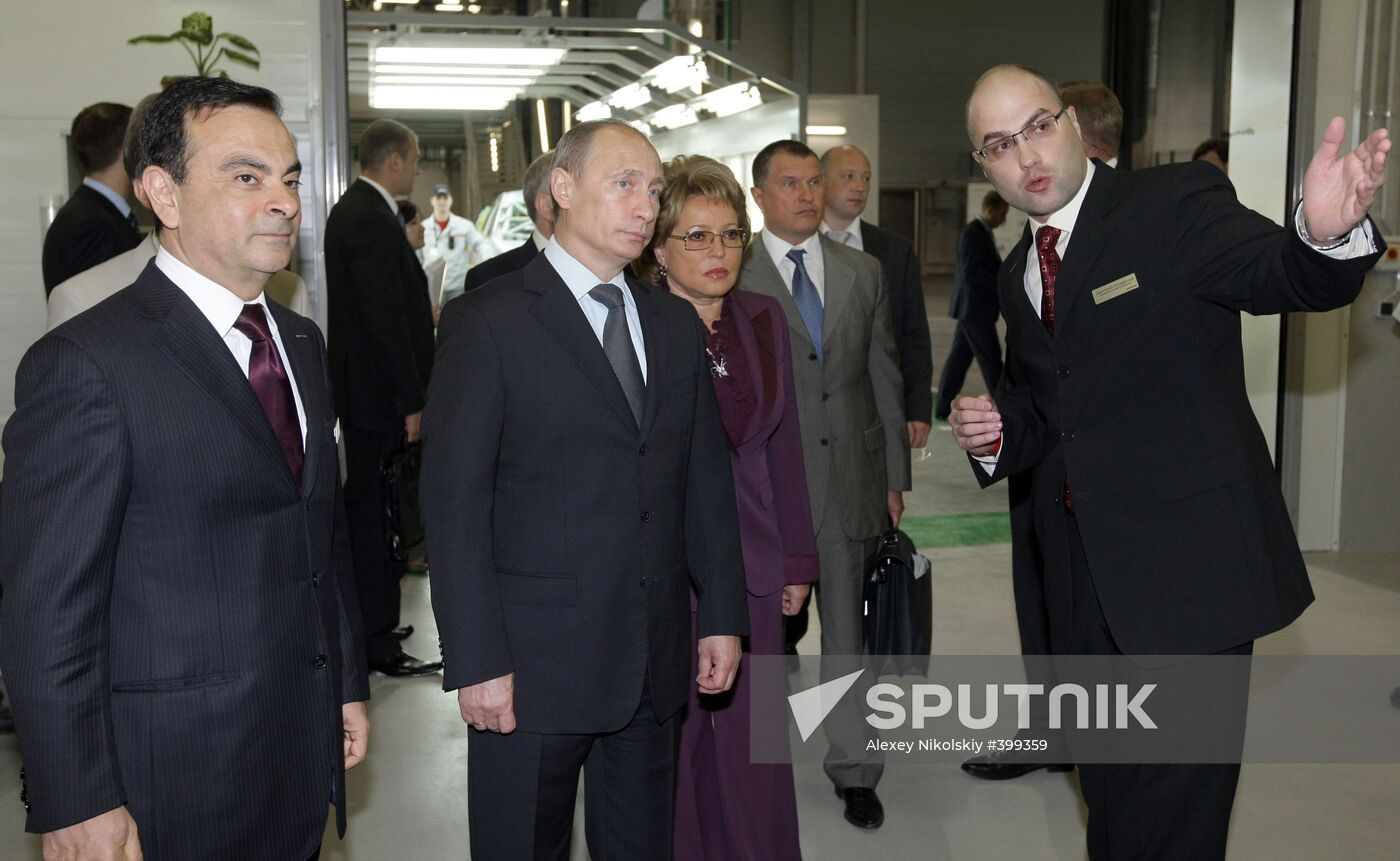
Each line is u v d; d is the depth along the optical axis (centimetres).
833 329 322
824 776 364
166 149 163
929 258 1480
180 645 159
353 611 194
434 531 206
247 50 498
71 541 150
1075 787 354
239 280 168
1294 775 352
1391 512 607
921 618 320
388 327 439
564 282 216
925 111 1458
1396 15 563
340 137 507
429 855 315
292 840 170
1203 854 231
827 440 318
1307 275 198
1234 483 223
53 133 489
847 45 1427
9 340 494
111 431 153
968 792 351
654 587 215
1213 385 226
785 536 278
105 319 160
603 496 211
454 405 208
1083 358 231
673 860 262
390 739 395
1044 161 227
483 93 979
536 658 210
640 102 961
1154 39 1466
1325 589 542
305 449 178
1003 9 1464
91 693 151
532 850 214
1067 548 247
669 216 269
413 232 720
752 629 274
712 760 268
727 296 286
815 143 1025
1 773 363
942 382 878
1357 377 598
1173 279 224
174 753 158
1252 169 608
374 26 779
